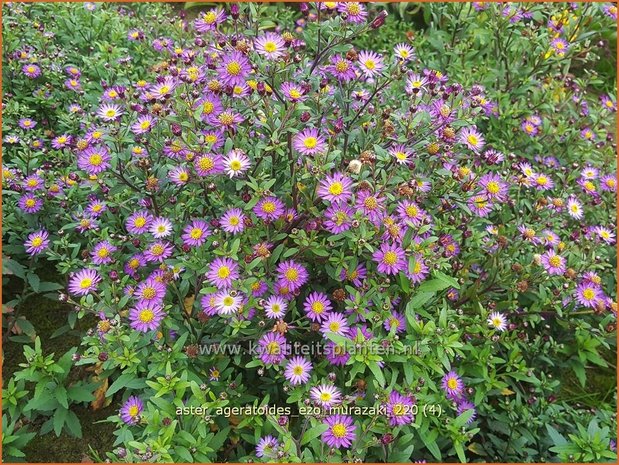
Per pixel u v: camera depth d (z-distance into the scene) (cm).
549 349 62
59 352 60
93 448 53
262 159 49
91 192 63
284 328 45
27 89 75
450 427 48
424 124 52
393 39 96
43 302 65
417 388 46
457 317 53
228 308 45
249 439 47
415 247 48
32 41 77
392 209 49
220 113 50
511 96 81
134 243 53
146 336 47
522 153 77
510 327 56
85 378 57
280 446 42
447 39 85
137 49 81
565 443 49
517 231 62
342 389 49
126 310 50
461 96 53
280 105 52
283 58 50
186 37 84
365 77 54
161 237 51
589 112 82
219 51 52
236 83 49
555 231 64
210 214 55
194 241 47
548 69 87
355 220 45
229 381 49
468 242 59
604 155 76
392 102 62
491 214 68
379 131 52
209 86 50
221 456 50
